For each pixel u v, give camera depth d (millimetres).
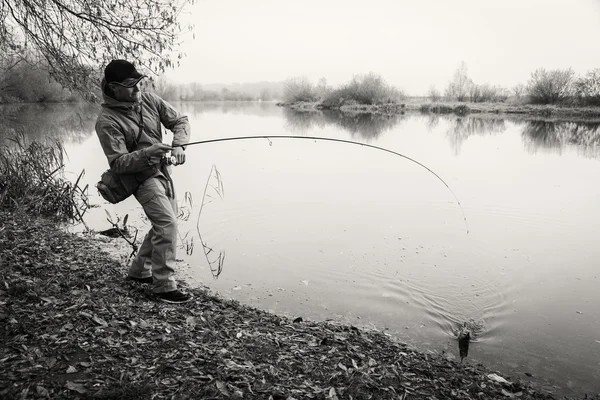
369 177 11461
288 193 9555
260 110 44625
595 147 17266
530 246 6688
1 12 7582
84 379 2793
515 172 12297
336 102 48750
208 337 3578
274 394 2893
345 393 3039
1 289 3826
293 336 3922
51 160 9023
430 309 4859
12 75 26469
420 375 3480
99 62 7867
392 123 28188
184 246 6418
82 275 4539
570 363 3928
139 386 2764
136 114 4082
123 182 4016
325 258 6129
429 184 10672
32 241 5480
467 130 23859
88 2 7523
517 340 4293
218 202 8727
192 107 52312
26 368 2816
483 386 3439
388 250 6461
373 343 4020
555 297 5164
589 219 7969
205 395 2793
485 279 5590
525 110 36406
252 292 5109
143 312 3877
